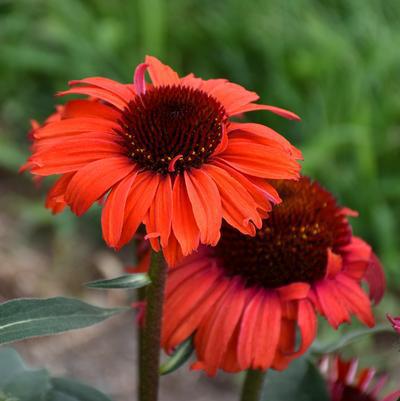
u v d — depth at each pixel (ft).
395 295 3.39
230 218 1.30
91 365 3.09
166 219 1.29
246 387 1.54
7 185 3.81
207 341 1.48
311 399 1.59
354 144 3.85
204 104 1.39
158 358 1.42
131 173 1.33
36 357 3.07
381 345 3.16
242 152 1.36
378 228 3.55
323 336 3.05
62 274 3.41
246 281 1.53
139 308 1.58
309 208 1.55
